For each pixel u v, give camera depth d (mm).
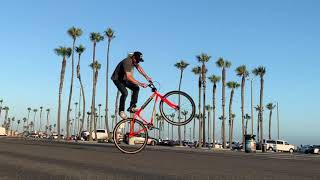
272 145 59281
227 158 14141
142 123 11898
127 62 11219
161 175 8578
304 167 10992
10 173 8562
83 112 75125
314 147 56594
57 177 8109
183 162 11586
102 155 13281
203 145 72188
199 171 9406
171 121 11430
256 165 11297
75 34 67812
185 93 11414
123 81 11438
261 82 75000
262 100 74938
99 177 8156
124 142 12086
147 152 16344
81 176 8250
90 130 64000
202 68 72875
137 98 11445
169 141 68312
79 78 72625
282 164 11852
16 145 19078
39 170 9078
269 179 8289
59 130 65875
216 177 8430
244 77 76562
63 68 68438
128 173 8797
